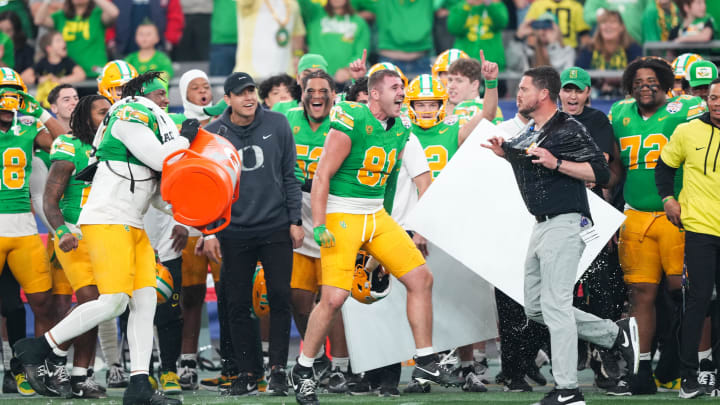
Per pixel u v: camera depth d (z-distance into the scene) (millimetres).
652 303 23031
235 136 21797
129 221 19359
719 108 21328
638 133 23094
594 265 22875
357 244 19984
